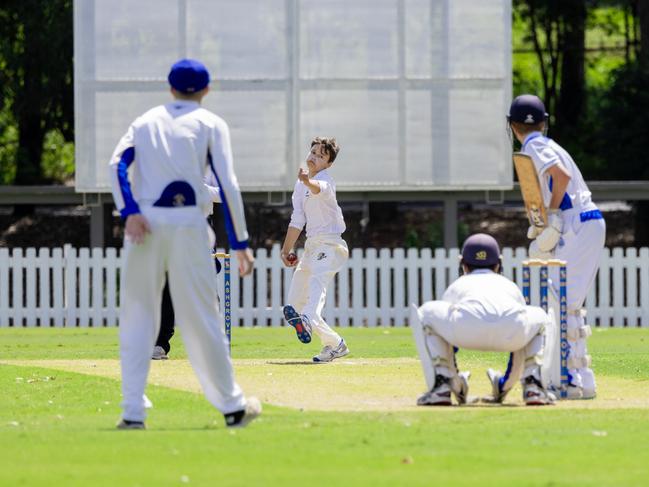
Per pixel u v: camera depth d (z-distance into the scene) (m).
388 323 83.00
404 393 38.59
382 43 85.12
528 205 37.41
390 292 83.31
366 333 74.50
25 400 38.16
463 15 85.12
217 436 28.86
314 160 50.03
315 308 49.78
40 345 64.88
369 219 107.44
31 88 106.25
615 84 109.19
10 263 83.06
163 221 29.48
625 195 91.31
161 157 29.69
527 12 125.88
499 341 33.75
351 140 85.25
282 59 85.00
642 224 105.19
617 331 77.06
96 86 84.62
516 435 29.08
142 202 29.73
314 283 49.97
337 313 82.94
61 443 27.94
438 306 34.34
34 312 83.31
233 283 82.25
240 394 30.48
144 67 84.75
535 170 36.81
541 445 27.62
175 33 84.75
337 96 85.19
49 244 106.75
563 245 37.81
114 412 35.75
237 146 85.12
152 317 30.39
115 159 29.61
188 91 30.38
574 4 123.19
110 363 49.94
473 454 26.39
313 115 85.12
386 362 49.84
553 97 135.12
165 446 27.39
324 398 37.38
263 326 81.94
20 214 110.81
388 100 85.12
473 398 35.72
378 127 85.19
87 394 39.28
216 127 30.12
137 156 29.91
